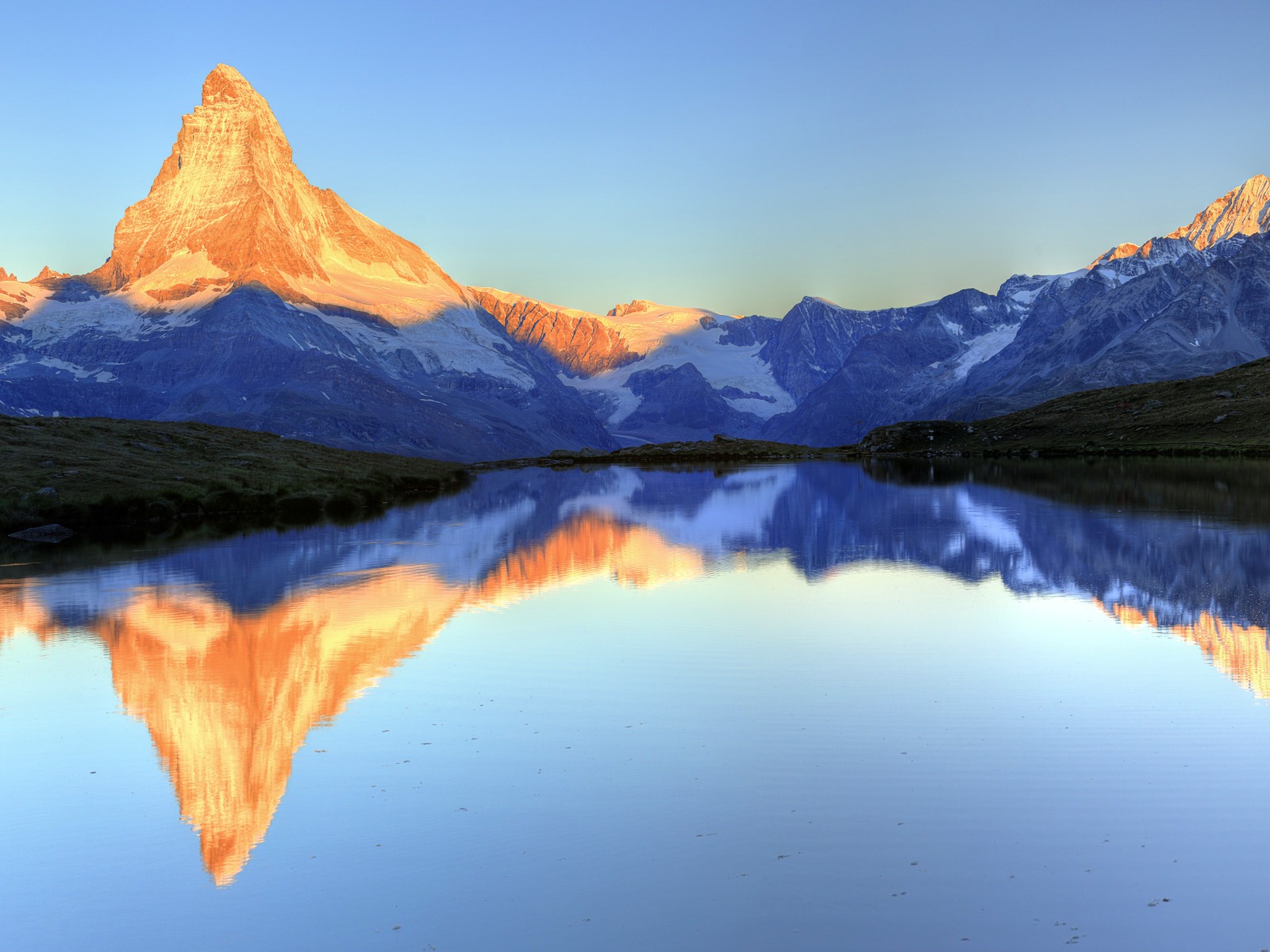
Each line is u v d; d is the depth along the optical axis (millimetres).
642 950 10367
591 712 17812
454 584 31297
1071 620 24406
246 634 24297
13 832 13445
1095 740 15773
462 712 17906
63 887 11961
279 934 10875
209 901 11539
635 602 27906
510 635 23797
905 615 25531
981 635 23031
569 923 10891
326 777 14953
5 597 29547
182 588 30859
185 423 91000
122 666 21438
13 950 10727
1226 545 35062
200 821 13641
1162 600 26516
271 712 18125
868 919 10797
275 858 12508
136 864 12484
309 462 80375
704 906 11148
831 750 15609
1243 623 23812
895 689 18828
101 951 10641
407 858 12398
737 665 20781
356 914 11195
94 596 29594
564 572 33469
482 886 11680
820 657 21344
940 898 11188
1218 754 15094
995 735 16094
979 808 13367
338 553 38625
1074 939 10375
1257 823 12781
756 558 36000
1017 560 33562
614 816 13383
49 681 20297
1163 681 19016
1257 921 10641
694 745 15961
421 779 14789
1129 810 13227
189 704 18719
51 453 62969
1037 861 11961
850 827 12922
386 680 20078
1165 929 10539
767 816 13258
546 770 15000
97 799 14453
